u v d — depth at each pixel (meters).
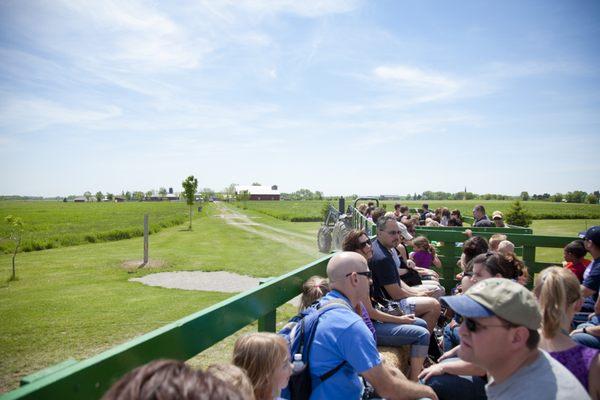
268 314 2.66
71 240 20.97
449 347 3.81
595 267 4.24
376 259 3.90
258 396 1.77
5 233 27.22
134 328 6.59
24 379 1.11
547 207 69.62
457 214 12.09
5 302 8.33
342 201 14.75
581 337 3.03
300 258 15.34
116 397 0.61
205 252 17.27
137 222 39.75
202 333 1.78
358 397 2.27
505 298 1.45
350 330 2.17
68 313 7.46
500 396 1.51
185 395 0.60
